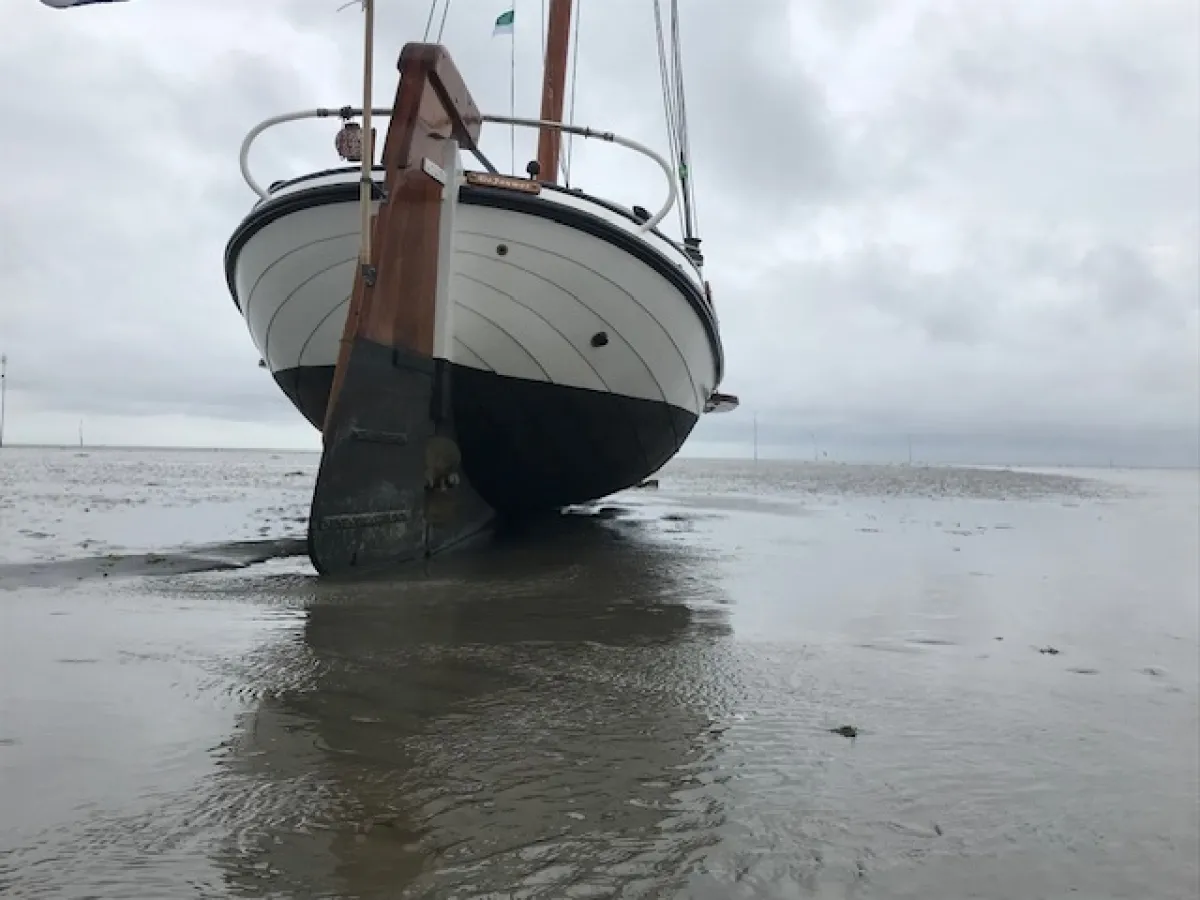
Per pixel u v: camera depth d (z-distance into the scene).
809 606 5.08
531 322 7.49
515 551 7.61
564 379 7.91
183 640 3.74
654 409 8.98
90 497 14.39
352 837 1.93
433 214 6.94
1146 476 42.66
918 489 20.81
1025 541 8.91
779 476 30.31
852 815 2.16
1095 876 1.92
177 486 19.09
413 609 4.64
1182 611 5.15
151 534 8.59
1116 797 2.35
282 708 2.84
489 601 4.98
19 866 1.75
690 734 2.73
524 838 1.96
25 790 2.13
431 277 7.00
